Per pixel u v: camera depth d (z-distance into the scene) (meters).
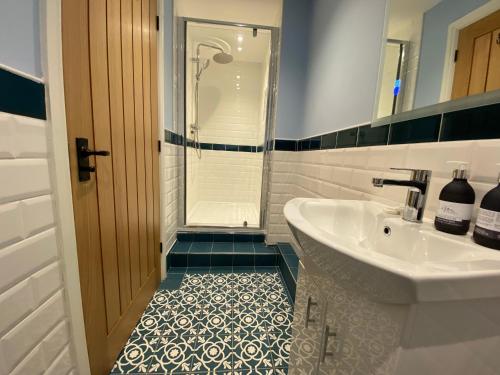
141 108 1.20
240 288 1.60
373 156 0.95
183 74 1.94
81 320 0.75
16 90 0.51
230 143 3.29
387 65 0.89
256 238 2.13
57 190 0.63
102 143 0.86
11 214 0.51
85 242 0.77
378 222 0.71
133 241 1.16
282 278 1.74
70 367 0.72
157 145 1.47
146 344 1.12
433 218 0.66
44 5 0.57
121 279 1.04
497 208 0.45
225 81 3.19
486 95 0.53
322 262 0.50
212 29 2.32
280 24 1.91
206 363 1.04
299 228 0.52
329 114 1.42
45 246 0.61
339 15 1.32
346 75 1.22
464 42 0.60
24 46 0.53
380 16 0.95
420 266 0.35
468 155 0.56
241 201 3.39
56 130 0.62
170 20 1.73
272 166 2.03
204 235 2.07
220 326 1.25
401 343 0.36
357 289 0.43
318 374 0.62
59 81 0.62
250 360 1.06
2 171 0.49
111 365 0.98
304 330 0.73
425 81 0.73
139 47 1.16
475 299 0.35
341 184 1.23
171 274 1.74
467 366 0.38
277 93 1.96
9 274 0.51
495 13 0.52
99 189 0.85
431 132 0.68
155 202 1.47
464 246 0.47
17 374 0.54
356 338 0.45
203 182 3.33
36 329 0.59
